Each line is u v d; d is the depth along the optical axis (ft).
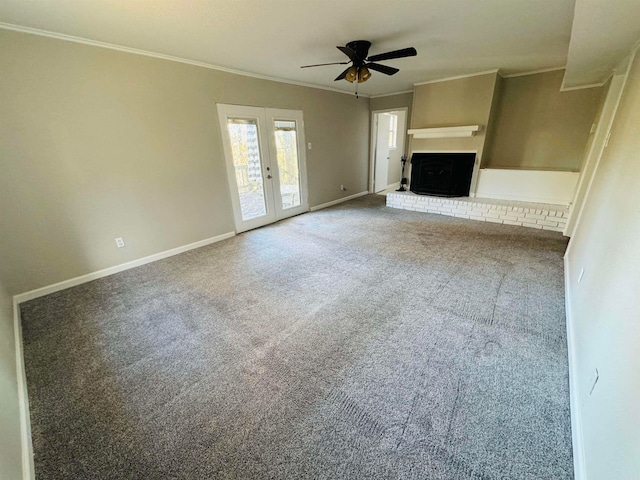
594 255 6.07
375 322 6.99
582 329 5.39
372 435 4.33
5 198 7.88
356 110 20.10
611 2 5.06
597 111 12.74
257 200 14.98
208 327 7.05
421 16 7.64
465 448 4.09
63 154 8.66
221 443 4.31
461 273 9.23
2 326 5.87
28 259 8.45
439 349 6.02
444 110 16.11
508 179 15.08
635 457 2.42
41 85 8.00
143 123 10.15
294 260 10.84
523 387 5.04
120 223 10.18
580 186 11.62
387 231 13.74
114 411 4.90
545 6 7.15
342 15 7.44
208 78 11.71
